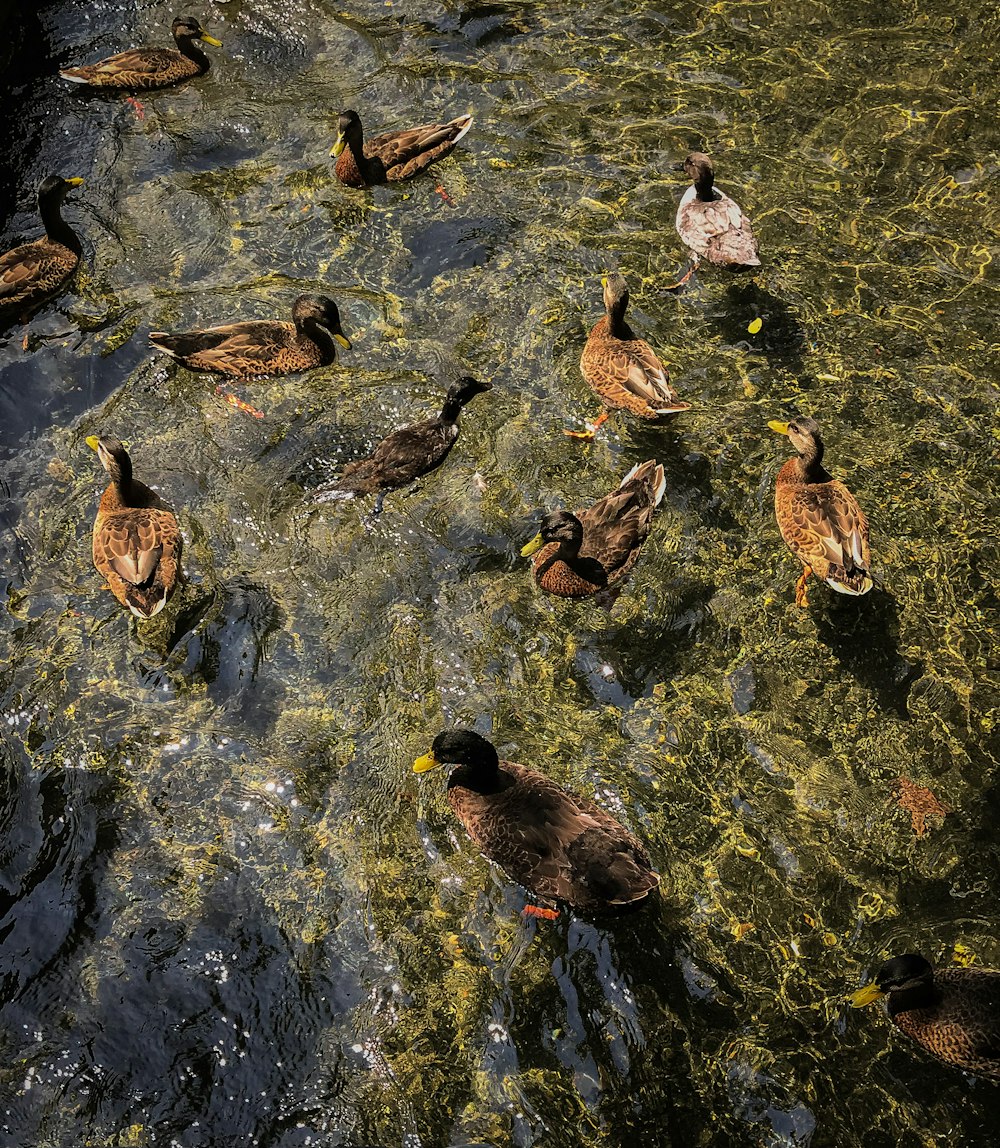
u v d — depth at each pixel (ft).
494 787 22.34
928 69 40.75
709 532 28.53
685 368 32.19
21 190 36.19
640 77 40.68
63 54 40.27
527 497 29.35
